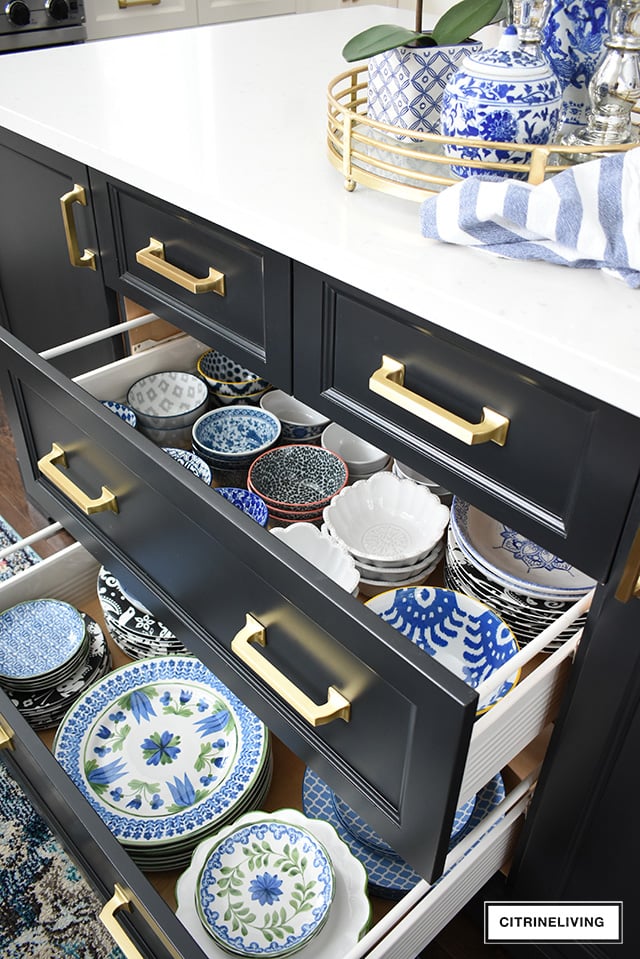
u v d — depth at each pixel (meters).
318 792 0.95
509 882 0.93
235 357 0.95
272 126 0.97
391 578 1.04
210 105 1.04
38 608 1.06
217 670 0.89
